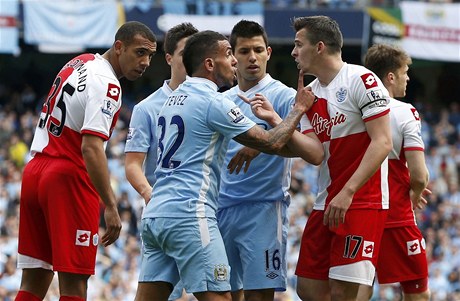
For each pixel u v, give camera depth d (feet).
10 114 290.35
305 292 84.48
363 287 88.02
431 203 261.03
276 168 87.97
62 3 270.26
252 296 88.07
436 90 349.41
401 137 89.10
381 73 90.22
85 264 80.84
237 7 282.56
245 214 88.12
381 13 285.23
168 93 92.43
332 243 81.20
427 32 287.07
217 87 79.87
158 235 77.66
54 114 81.30
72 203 80.53
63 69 83.10
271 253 87.71
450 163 283.18
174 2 279.28
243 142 77.05
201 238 76.38
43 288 84.07
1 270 178.40
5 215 206.59
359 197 80.23
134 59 82.69
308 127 82.48
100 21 272.51
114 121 81.35
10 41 267.80
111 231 80.43
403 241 90.38
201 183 77.10
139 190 89.66
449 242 238.68
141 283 81.51
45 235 82.89
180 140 77.71
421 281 91.25
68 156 80.69
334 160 81.15
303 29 81.46
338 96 80.33
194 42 79.25
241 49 87.35
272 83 88.94
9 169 234.79
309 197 240.94
